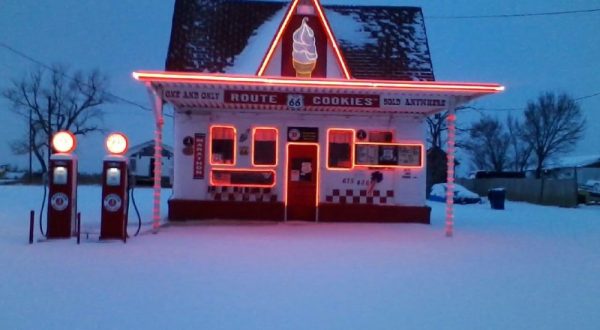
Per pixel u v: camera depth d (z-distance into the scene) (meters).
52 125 62.47
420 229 14.79
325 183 15.93
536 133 55.06
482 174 43.16
